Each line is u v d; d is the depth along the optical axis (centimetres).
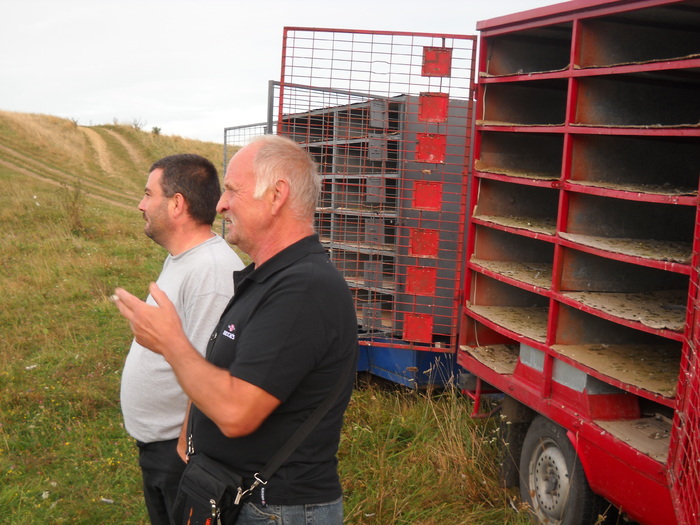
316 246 213
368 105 573
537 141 476
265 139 218
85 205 1952
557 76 382
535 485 389
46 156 3180
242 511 205
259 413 189
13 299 973
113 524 407
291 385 193
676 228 394
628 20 361
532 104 470
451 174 529
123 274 1182
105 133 4162
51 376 667
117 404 605
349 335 209
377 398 564
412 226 559
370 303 597
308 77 545
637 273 383
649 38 376
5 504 422
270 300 199
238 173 215
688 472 249
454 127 542
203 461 212
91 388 629
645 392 299
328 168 667
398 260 564
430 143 527
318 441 206
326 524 208
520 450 418
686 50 387
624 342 380
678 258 294
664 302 354
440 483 421
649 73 348
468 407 518
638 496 300
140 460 296
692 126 289
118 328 848
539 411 374
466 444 458
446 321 555
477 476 428
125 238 1579
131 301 193
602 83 370
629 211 379
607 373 324
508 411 414
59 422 557
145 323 191
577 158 368
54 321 866
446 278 536
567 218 370
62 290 1038
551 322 370
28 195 2014
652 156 386
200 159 300
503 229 425
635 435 316
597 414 337
